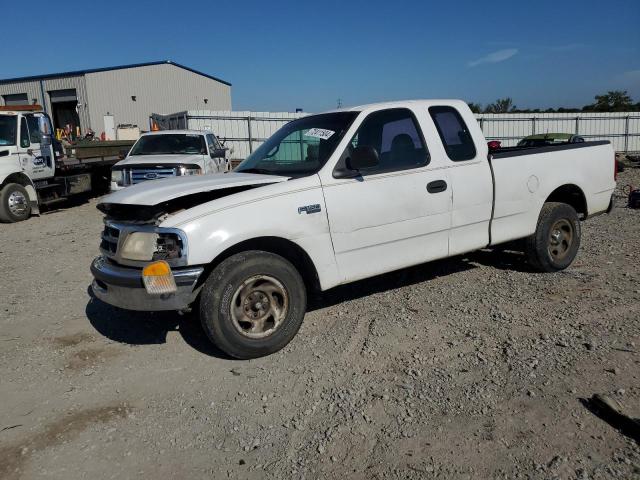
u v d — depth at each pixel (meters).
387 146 4.89
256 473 2.89
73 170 14.62
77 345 4.67
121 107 43.41
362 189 4.60
